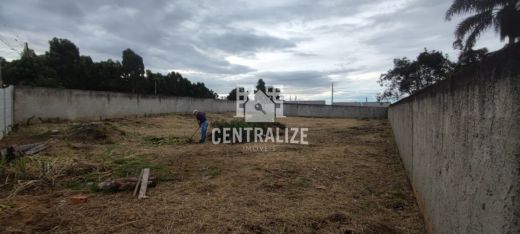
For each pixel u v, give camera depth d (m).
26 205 3.66
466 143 1.81
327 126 15.91
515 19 13.12
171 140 9.28
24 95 10.59
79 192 4.23
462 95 1.89
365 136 11.26
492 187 1.41
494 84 1.38
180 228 3.09
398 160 6.58
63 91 12.06
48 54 20.34
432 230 2.75
